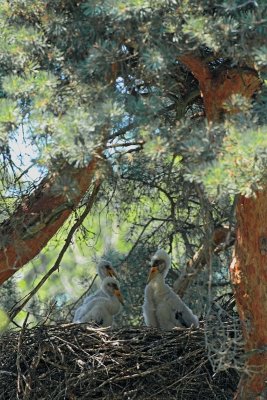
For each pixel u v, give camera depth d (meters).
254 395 13.24
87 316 17.09
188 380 14.77
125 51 12.45
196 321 16.86
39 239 13.69
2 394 14.91
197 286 14.53
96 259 20.73
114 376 14.70
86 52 12.45
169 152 11.17
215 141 10.97
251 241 12.80
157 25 11.38
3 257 13.61
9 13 12.25
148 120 11.44
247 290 12.97
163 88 12.55
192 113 15.49
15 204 14.70
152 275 17.16
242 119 10.91
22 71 12.13
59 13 12.34
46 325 15.28
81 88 11.77
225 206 13.09
